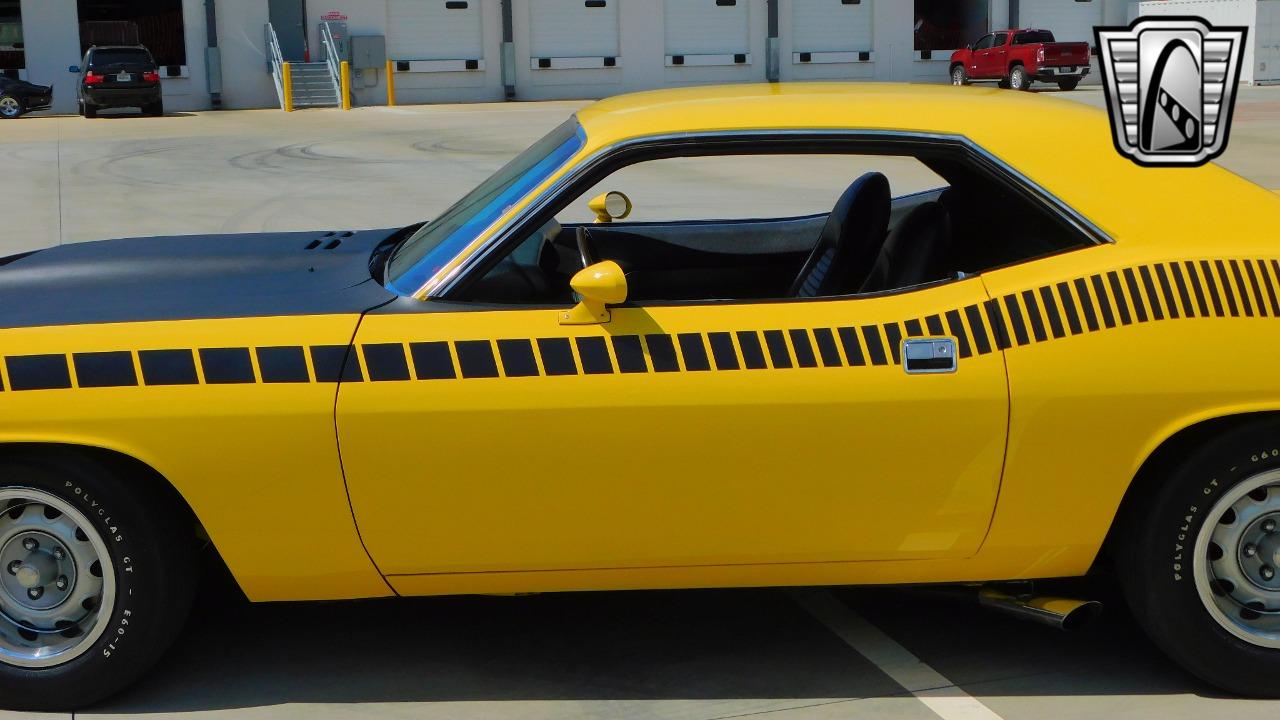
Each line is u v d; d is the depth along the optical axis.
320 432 3.33
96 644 3.48
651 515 3.40
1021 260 3.47
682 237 4.59
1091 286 3.38
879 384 3.33
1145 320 3.35
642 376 3.32
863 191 3.76
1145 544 3.48
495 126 27.72
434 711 3.54
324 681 3.72
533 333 3.36
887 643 3.94
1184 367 3.34
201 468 3.34
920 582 3.59
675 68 40.22
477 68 38.66
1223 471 3.40
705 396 3.32
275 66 35.81
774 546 3.46
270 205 14.88
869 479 3.38
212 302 3.52
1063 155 3.49
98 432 3.31
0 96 32.00
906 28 41.44
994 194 3.57
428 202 15.13
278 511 3.39
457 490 3.37
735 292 4.60
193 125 28.83
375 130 26.88
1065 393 3.33
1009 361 3.34
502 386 3.32
